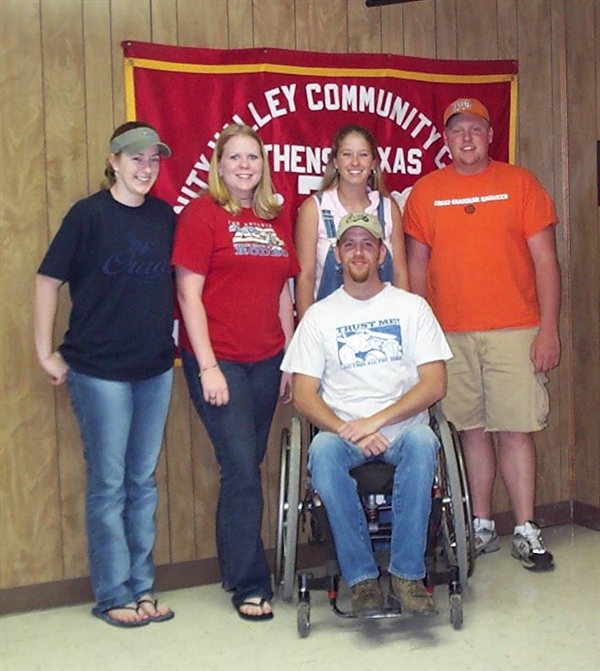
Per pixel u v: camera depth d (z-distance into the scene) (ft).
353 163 10.73
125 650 9.34
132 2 10.81
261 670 8.75
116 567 9.97
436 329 10.02
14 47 10.25
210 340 9.92
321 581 9.45
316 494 9.38
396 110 12.26
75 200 10.64
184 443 11.40
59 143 10.53
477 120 11.39
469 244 11.46
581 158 13.01
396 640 9.39
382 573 10.21
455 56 12.63
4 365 10.41
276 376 10.26
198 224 9.78
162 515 11.30
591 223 12.92
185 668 8.85
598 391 13.01
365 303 10.03
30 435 10.58
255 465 9.93
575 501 13.46
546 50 13.16
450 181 11.66
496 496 13.20
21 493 10.57
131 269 9.53
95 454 9.74
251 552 10.02
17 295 10.42
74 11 10.51
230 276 9.87
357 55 11.96
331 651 9.16
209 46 11.25
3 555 10.53
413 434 9.19
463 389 11.71
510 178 11.53
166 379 10.03
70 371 9.69
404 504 9.01
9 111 10.27
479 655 8.95
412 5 12.34
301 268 10.94
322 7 11.83
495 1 12.81
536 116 13.16
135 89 10.82
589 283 13.03
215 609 10.51
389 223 11.19
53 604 10.74
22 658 9.20
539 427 11.54
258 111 11.50
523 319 11.54
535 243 11.51
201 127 11.23
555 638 9.31
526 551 11.57
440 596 10.62
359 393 9.86
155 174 9.70
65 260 9.43
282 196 11.71
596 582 10.97
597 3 12.57
